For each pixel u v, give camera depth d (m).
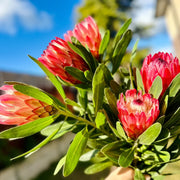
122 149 0.30
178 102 0.28
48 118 0.28
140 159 0.31
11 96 0.27
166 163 0.30
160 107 0.28
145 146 0.31
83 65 0.31
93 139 0.34
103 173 1.35
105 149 0.28
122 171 0.33
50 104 0.28
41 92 0.27
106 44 0.34
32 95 0.26
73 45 0.29
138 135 0.26
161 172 0.30
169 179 1.04
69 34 0.34
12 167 2.35
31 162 2.57
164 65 0.27
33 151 0.27
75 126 0.33
